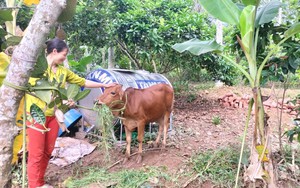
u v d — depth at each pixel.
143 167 3.25
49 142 2.82
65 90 1.20
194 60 6.71
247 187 2.79
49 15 1.01
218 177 2.97
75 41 6.32
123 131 4.14
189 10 7.84
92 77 4.18
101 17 5.90
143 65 7.12
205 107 6.91
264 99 2.71
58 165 3.44
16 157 3.13
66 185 2.99
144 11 6.50
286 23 3.34
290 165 3.06
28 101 2.11
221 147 3.69
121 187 2.85
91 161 3.53
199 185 2.89
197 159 3.32
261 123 2.54
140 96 3.30
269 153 2.54
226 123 5.61
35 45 1.02
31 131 2.71
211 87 9.15
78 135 4.26
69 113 4.20
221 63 7.12
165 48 6.33
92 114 3.99
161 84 3.61
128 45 6.76
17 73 1.02
